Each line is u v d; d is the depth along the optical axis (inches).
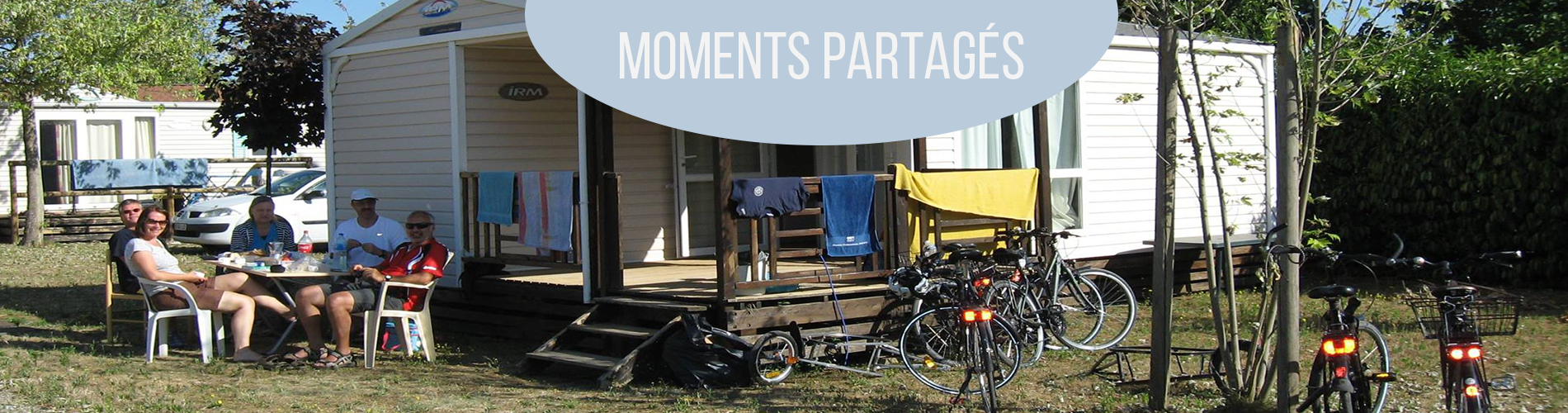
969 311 246.2
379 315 311.4
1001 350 265.3
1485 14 647.1
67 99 603.5
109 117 834.2
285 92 419.5
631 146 400.5
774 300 299.3
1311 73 219.0
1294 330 214.4
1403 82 458.9
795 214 303.1
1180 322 373.1
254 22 418.3
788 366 286.5
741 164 418.9
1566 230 418.6
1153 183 437.4
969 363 244.2
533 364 303.3
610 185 319.6
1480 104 436.1
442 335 367.2
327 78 405.1
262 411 254.5
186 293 313.1
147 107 845.2
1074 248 414.0
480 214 354.6
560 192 325.7
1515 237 431.2
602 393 275.1
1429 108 453.7
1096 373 278.4
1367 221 486.0
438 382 289.4
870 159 390.0
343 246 344.2
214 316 322.0
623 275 346.9
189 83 690.8
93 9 609.3
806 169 421.4
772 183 298.8
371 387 281.6
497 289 353.1
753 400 264.7
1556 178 414.6
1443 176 451.5
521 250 390.9
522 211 340.2
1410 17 220.4
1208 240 235.3
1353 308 207.6
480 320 363.9
